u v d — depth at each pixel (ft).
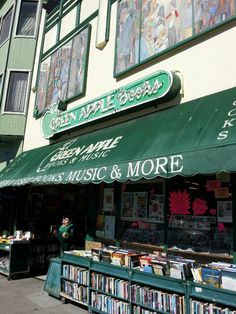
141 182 22.49
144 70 23.03
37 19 42.11
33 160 31.14
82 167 21.30
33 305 21.40
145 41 23.21
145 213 21.77
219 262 16.66
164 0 22.33
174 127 17.60
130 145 19.24
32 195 36.35
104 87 26.68
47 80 35.42
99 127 26.22
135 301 17.16
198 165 14.23
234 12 17.69
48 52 36.78
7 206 37.22
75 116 27.86
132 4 25.12
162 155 16.16
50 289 23.30
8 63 42.19
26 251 29.76
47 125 31.94
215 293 13.84
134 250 21.49
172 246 19.65
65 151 26.55
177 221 19.70
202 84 18.84
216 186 18.04
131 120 22.98
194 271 15.33
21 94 40.98
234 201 16.80
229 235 16.98
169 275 16.17
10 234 35.40
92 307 19.52
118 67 25.31
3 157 42.55
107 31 27.48
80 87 29.09
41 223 36.37
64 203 36.83
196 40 19.65
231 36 17.76
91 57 29.04
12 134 38.70
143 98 21.36
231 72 17.42
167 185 20.66
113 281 18.61
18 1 44.47
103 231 24.71
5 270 29.30
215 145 13.91
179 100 19.94
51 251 32.37
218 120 15.16
